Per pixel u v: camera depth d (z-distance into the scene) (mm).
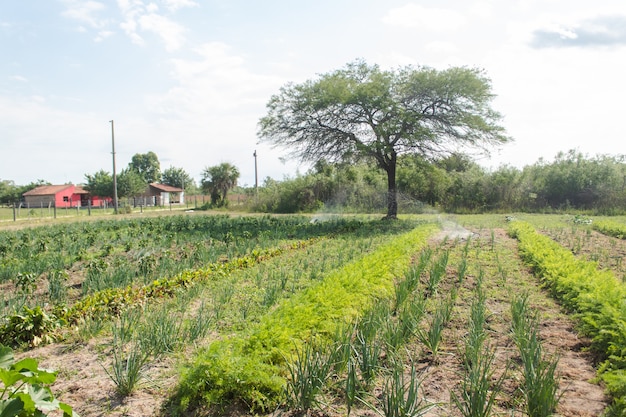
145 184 65438
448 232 20688
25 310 6465
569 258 10516
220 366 4602
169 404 4594
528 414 4207
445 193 38844
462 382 5043
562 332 6715
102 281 9617
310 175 41938
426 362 5613
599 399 4664
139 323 6902
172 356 5812
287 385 4648
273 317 6031
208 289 9492
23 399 3018
